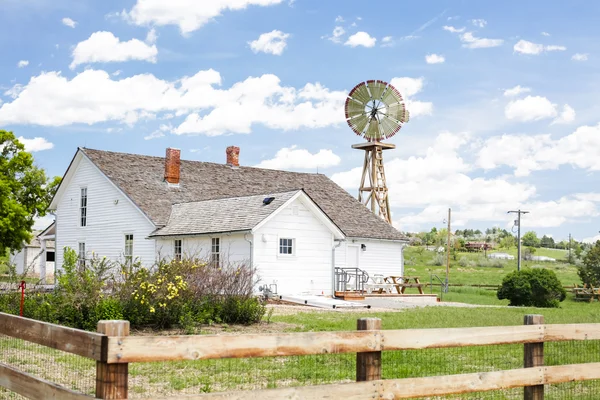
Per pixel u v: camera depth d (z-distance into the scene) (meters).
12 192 44.00
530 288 30.61
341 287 31.30
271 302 25.42
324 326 16.33
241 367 10.21
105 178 33.41
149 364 10.40
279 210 26.12
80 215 35.38
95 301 15.32
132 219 31.66
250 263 25.25
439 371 10.20
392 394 5.79
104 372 4.51
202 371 9.88
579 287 40.69
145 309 15.38
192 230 27.97
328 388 5.43
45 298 16.06
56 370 9.70
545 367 6.89
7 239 41.91
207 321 16.47
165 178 34.28
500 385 6.56
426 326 16.52
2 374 6.28
